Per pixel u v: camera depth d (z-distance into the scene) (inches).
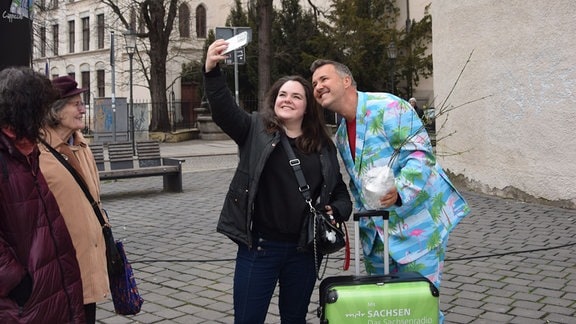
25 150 102.5
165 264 241.6
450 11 416.2
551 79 335.3
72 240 115.0
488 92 379.9
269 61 915.4
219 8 1708.9
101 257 120.3
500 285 206.1
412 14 1310.3
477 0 384.5
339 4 1261.1
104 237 126.8
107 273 124.3
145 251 263.7
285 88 122.2
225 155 792.9
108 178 406.6
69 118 122.4
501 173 374.0
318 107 125.3
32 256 99.0
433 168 128.7
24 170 101.2
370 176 115.3
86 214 117.8
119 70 1695.4
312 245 120.6
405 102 126.3
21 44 198.5
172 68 1622.8
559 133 332.8
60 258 102.3
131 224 324.2
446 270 225.3
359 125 125.3
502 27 364.8
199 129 1138.7
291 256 123.9
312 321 177.5
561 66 329.1
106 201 408.2
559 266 226.5
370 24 1227.2
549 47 334.6
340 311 107.2
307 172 122.3
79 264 115.7
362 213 120.1
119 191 457.1
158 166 446.6
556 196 337.4
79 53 1888.5
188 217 341.7
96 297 117.2
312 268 126.5
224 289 208.8
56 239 102.0
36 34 1363.2
